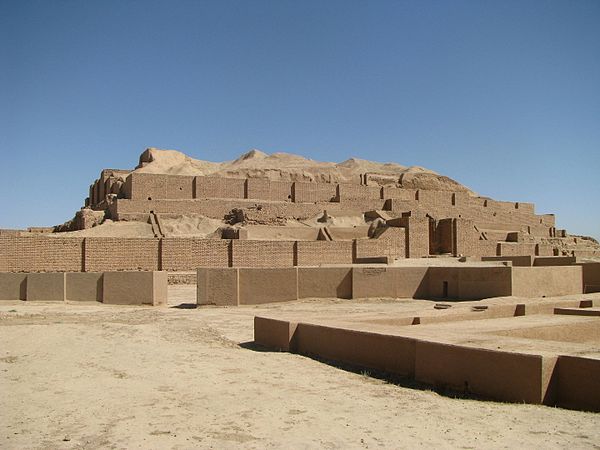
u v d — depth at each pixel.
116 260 35.06
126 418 7.90
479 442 6.42
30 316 20.78
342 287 25.48
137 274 25.09
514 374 8.05
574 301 16.81
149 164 68.56
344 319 13.66
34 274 26.05
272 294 24.22
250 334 16.30
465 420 7.27
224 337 15.76
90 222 50.19
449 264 33.75
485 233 59.41
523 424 6.96
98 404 8.72
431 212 64.44
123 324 18.11
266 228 47.31
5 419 8.00
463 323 12.93
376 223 51.12
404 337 10.05
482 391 8.45
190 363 11.91
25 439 7.07
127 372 11.12
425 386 9.34
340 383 9.77
